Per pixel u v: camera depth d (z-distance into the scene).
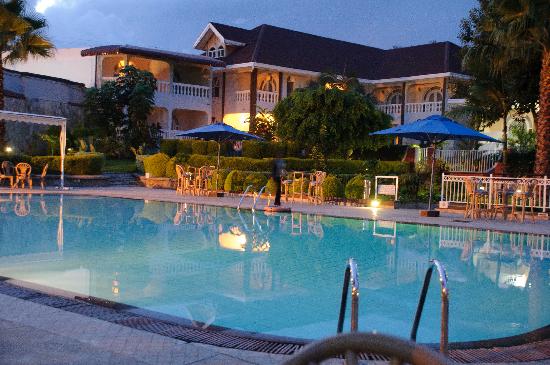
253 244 12.74
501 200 20.58
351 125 29.56
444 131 18.64
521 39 20.58
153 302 7.59
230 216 18.27
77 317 6.04
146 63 40.59
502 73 24.02
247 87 42.56
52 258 10.62
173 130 39.81
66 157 29.66
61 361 4.73
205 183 25.92
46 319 5.92
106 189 27.95
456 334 6.56
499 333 6.65
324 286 8.78
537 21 19.48
